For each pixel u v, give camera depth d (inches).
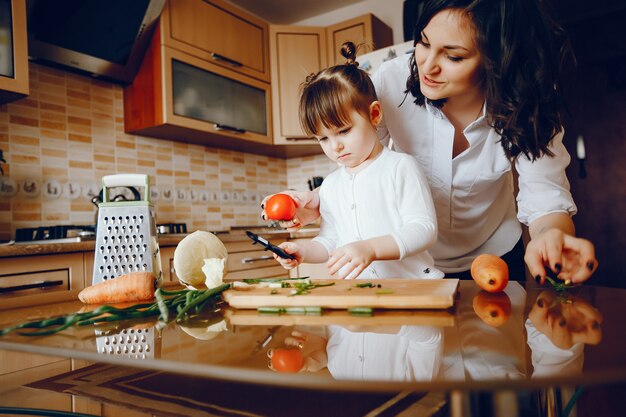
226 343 16.2
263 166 128.3
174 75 88.8
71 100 84.2
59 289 59.5
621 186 136.3
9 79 63.5
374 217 41.1
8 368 45.2
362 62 99.3
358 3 128.0
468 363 12.9
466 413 18.5
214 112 97.7
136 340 17.0
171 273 74.0
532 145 33.9
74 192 83.7
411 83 40.3
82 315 20.3
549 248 25.3
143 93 89.8
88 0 74.0
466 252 48.1
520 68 31.9
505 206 48.4
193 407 22.2
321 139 40.8
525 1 30.7
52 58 76.9
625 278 135.3
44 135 80.0
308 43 116.3
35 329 19.3
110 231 32.4
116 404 22.8
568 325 17.6
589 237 139.8
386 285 25.5
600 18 135.4
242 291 25.2
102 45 81.4
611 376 11.3
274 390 24.5
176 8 89.8
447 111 40.8
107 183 33.5
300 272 100.7
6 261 54.3
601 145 138.7
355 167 42.3
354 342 15.9
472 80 32.9
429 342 15.6
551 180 37.3
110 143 90.4
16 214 75.5
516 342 15.2
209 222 110.6
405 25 100.0
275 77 113.8
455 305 22.7
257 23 110.3
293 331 18.0
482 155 42.0
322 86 38.6
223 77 100.4
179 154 104.8
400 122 44.6
